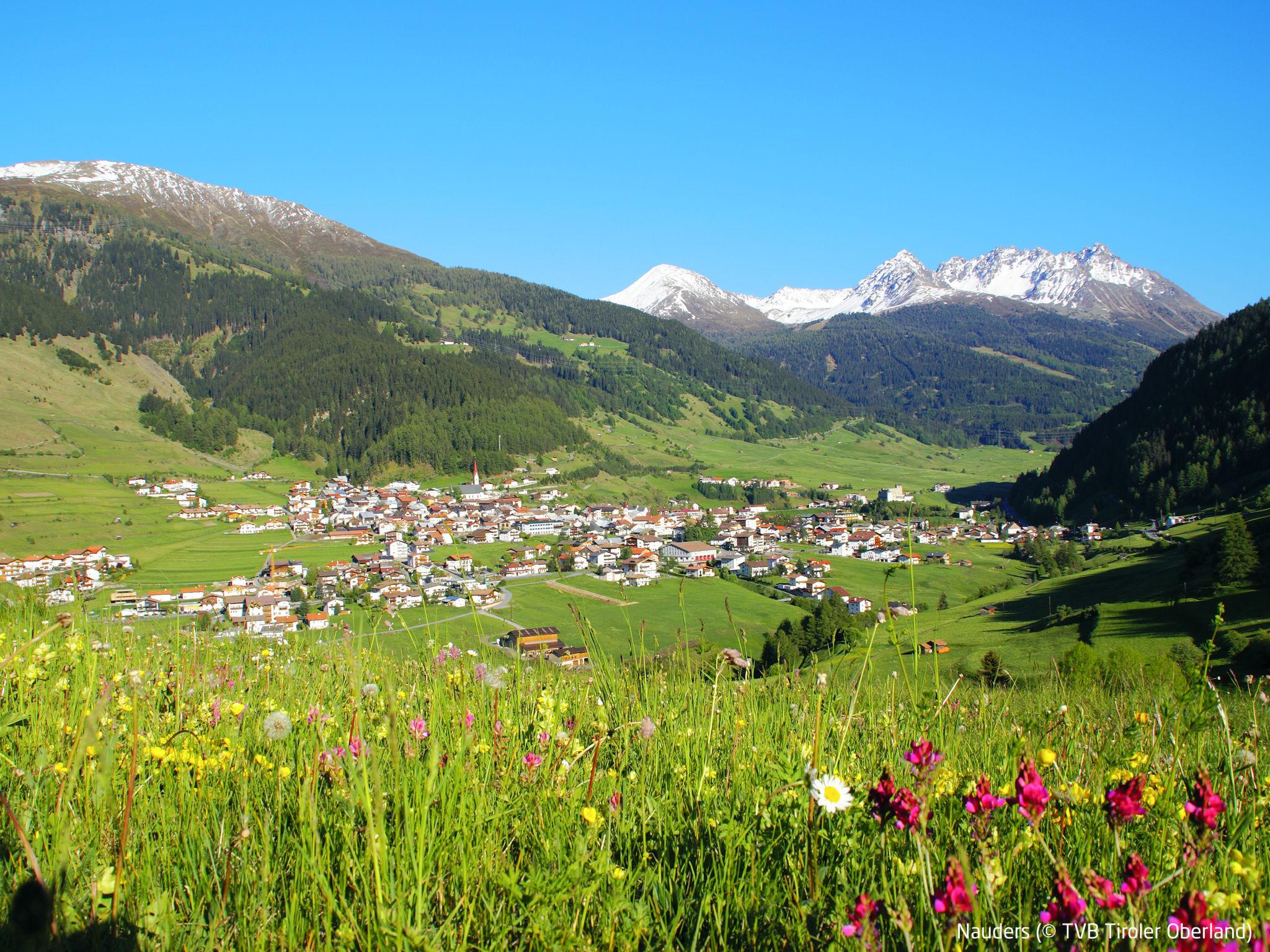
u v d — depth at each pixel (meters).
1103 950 1.96
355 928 2.07
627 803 3.16
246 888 2.35
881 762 3.70
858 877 2.44
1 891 2.10
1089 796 2.98
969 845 2.56
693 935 2.27
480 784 2.95
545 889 2.15
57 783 2.93
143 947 2.02
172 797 2.91
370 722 3.56
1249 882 2.21
